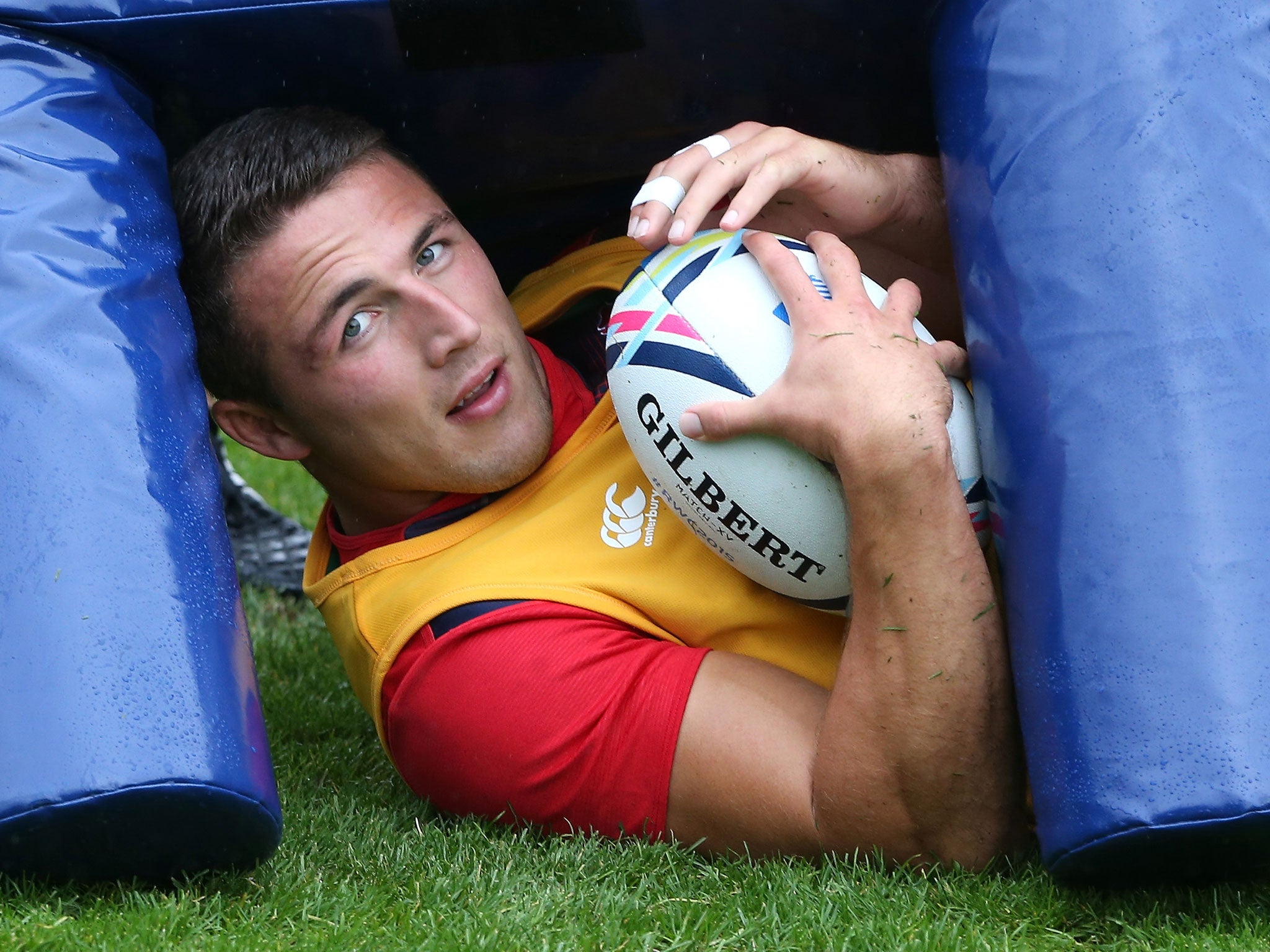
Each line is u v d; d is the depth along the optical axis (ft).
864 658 21.48
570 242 35.17
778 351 22.22
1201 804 18.20
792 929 19.20
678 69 29.37
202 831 19.63
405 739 25.04
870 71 28.86
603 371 29.55
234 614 21.59
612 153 32.12
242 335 26.27
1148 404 20.10
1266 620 18.84
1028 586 20.75
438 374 25.72
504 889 20.57
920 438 20.72
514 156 31.94
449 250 26.48
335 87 29.35
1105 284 20.97
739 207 23.80
